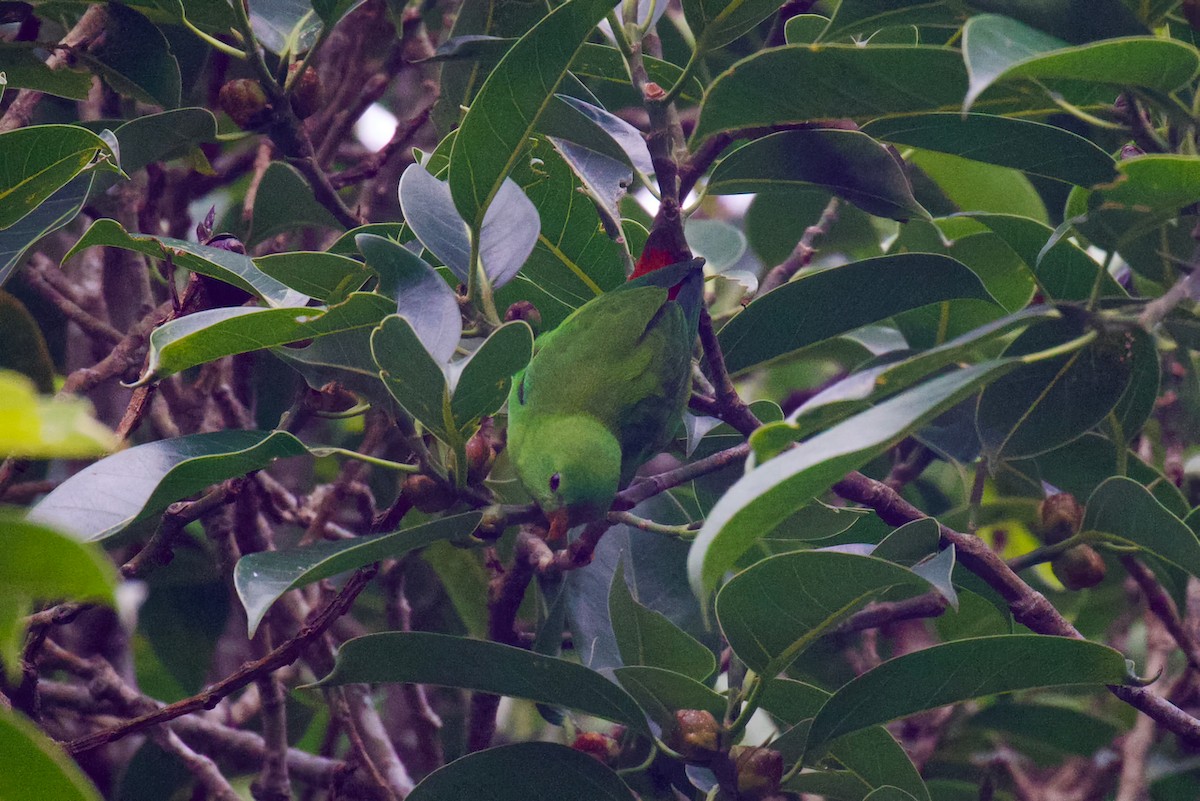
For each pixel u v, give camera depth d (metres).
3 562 2.71
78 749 6.62
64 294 11.31
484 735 8.64
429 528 6.12
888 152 6.94
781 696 7.32
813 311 7.68
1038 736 9.97
